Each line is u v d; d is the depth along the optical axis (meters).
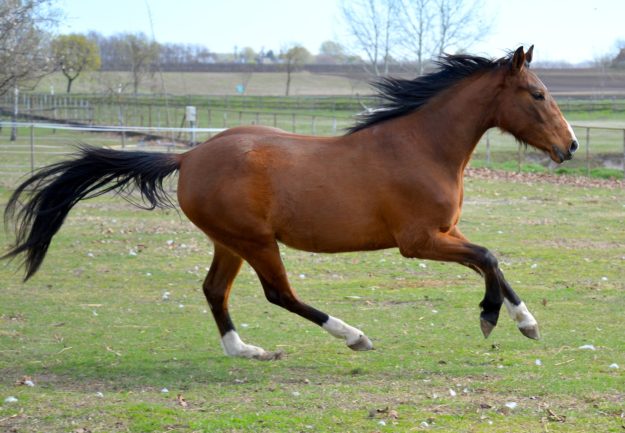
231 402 6.83
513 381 7.30
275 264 7.98
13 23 25.59
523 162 35.03
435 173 7.79
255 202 7.79
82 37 63.16
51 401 6.84
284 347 8.83
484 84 7.96
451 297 11.35
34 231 8.44
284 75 101.94
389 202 7.70
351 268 13.73
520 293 11.52
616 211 20.81
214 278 8.51
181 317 10.38
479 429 6.07
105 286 12.32
